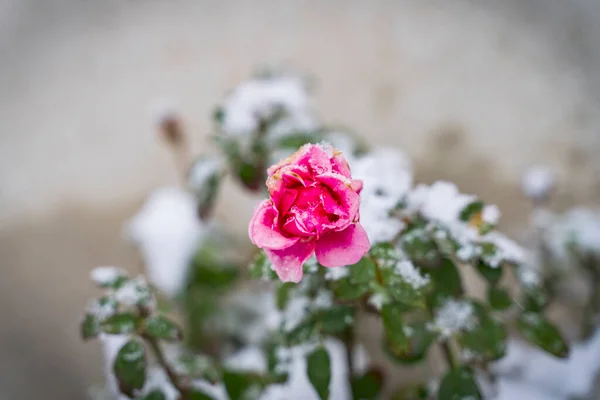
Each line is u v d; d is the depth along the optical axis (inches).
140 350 18.3
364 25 42.6
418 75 38.9
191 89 40.5
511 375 24.1
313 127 23.3
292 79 24.4
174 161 37.2
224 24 44.7
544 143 34.1
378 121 36.7
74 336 30.5
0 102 42.6
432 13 42.5
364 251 15.5
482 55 39.3
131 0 48.2
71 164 38.3
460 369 18.9
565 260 24.5
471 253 18.3
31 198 36.7
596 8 40.1
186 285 26.6
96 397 26.6
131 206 35.3
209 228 27.9
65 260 33.4
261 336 25.1
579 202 31.1
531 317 19.2
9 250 34.2
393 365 26.1
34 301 31.9
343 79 39.4
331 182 15.4
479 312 18.8
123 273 19.4
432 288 18.6
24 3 49.3
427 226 18.6
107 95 41.9
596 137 33.9
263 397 21.3
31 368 29.3
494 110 36.2
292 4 45.3
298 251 15.5
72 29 46.7
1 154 39.4
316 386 18.3
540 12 41.0
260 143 22.4
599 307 24.1
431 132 35.6
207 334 26.3
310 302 19.6
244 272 27.8
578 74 37.1
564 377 23.4
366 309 18.9
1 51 45.8
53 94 42.6
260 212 15.5
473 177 32.9
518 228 29.3
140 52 44.0
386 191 18.6
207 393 20.3
